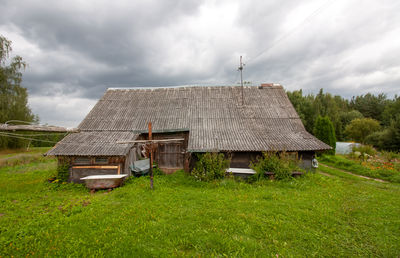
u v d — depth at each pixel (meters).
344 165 17.48
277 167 11.43
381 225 6.39
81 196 9.74
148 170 13.34
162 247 5.16
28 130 8.51
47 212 7.68
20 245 5.31
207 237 5.52
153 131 14.52
